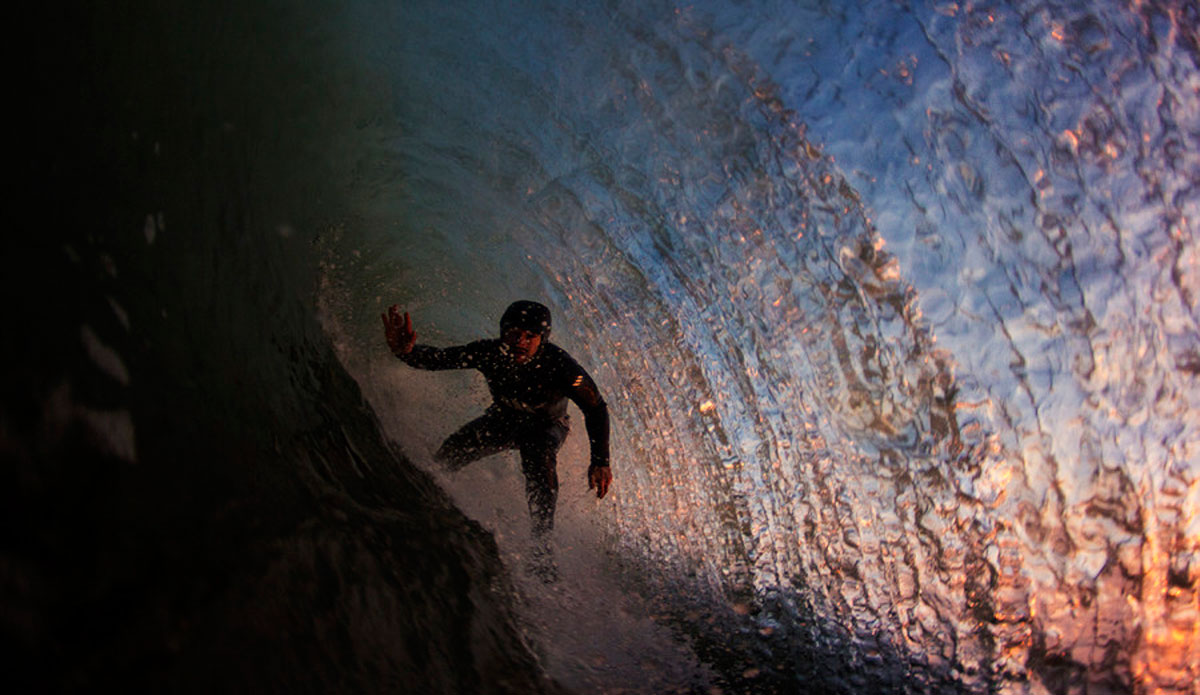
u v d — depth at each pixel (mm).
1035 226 4266
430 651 1709
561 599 2670
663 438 4547
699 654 2691
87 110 1531
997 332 4250
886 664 2984
